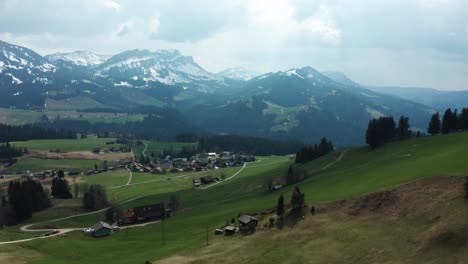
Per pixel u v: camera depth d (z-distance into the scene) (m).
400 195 95.06
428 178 98.50
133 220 173.75
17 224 181.38
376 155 192.88
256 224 110.75
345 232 89.25
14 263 112.50
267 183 196.62
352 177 143.88
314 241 89.25
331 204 104.50
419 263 70.19
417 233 78.94
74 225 175.75
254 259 88.12
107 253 122.88
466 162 112.44
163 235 135.50
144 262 103.62
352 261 78.31
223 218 136.25
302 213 104.19
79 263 112.75
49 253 125.19
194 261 93.00
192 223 143.38
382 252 77.56
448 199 84.69
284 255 86.56
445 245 71.94
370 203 97.75
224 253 94.75
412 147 180.25
